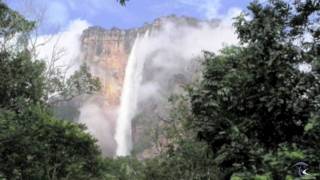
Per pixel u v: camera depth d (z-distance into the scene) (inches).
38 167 468.8
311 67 448.5
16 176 457.7
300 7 491.5
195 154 916.6
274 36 458.0
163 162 1135.6
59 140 489.7
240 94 478.6
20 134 462.6
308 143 383.2
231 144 449.7
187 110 1067.9
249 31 483.5
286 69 448.5
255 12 484.7
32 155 466.0
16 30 1091.3
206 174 826.2
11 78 1013.2
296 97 447.2
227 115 493.0
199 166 890.7
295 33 485.1
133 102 6875.0
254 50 464.1
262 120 462.6
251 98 465.4
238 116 487.8
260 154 401.1
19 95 1019.3
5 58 1043.3
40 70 1099.9
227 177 452.1
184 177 965.2
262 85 459.2
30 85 1054.4
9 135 458.0
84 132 507.8
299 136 433.7
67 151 493.4
